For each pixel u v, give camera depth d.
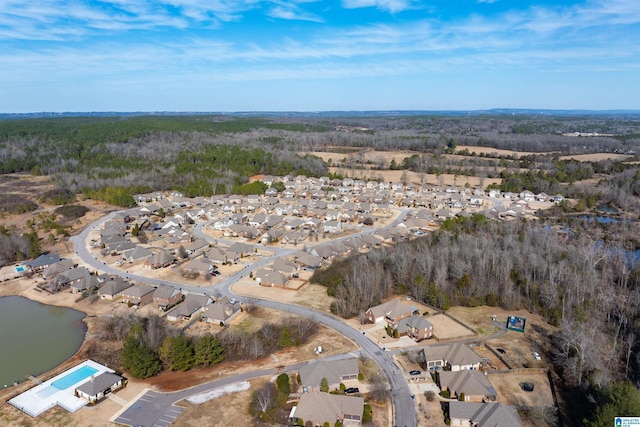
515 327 92.06
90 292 110.38
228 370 78.00
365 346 85.56
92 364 79.50
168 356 79.31
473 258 119.50
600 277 115.31
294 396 70.12
